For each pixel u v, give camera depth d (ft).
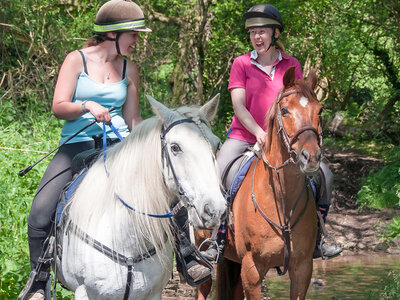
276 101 16.75
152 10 55.67
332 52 61.52
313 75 17.42
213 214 10.94
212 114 12.39
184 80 59.41
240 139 19.67
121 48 14.60
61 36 48.67
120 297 12.59
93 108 13.37
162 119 12.09
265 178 17.20
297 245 17.04
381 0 60.59
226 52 60.39
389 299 25.79
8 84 45.03
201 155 11.33
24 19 48.11
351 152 67.10
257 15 18.62
